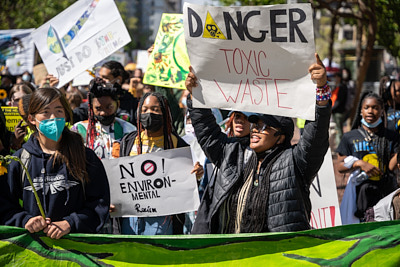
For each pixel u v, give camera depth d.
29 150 3.87
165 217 4.64
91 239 3.73
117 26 6.57
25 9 18.95
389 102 6.59
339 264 3.63
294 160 3.91
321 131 3.77
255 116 3.96
